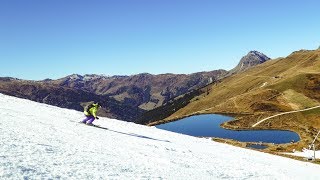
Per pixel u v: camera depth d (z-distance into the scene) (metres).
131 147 26.77
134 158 22.50
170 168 21.80
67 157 18.11
